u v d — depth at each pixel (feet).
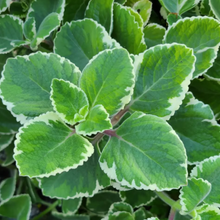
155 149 1.23
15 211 1.83
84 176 1.45
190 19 1.42
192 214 1.37
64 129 1.29
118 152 1.28
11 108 1.31
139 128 1.27
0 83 1.31
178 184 1.20
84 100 1.28
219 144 1.43
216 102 1.70
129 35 1.52
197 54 1.45
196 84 1.70
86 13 1.57
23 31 1.58
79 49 1.49
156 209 1.84
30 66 1.32
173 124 1.48
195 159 1.45
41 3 1.61
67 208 1.83
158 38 1.68
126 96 1.30
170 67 1.32
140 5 1.70
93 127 1.27
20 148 1.21
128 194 1.75
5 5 1.61
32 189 1.97
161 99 1.34
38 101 1.32
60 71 1.33
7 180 2.04
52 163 1.23
